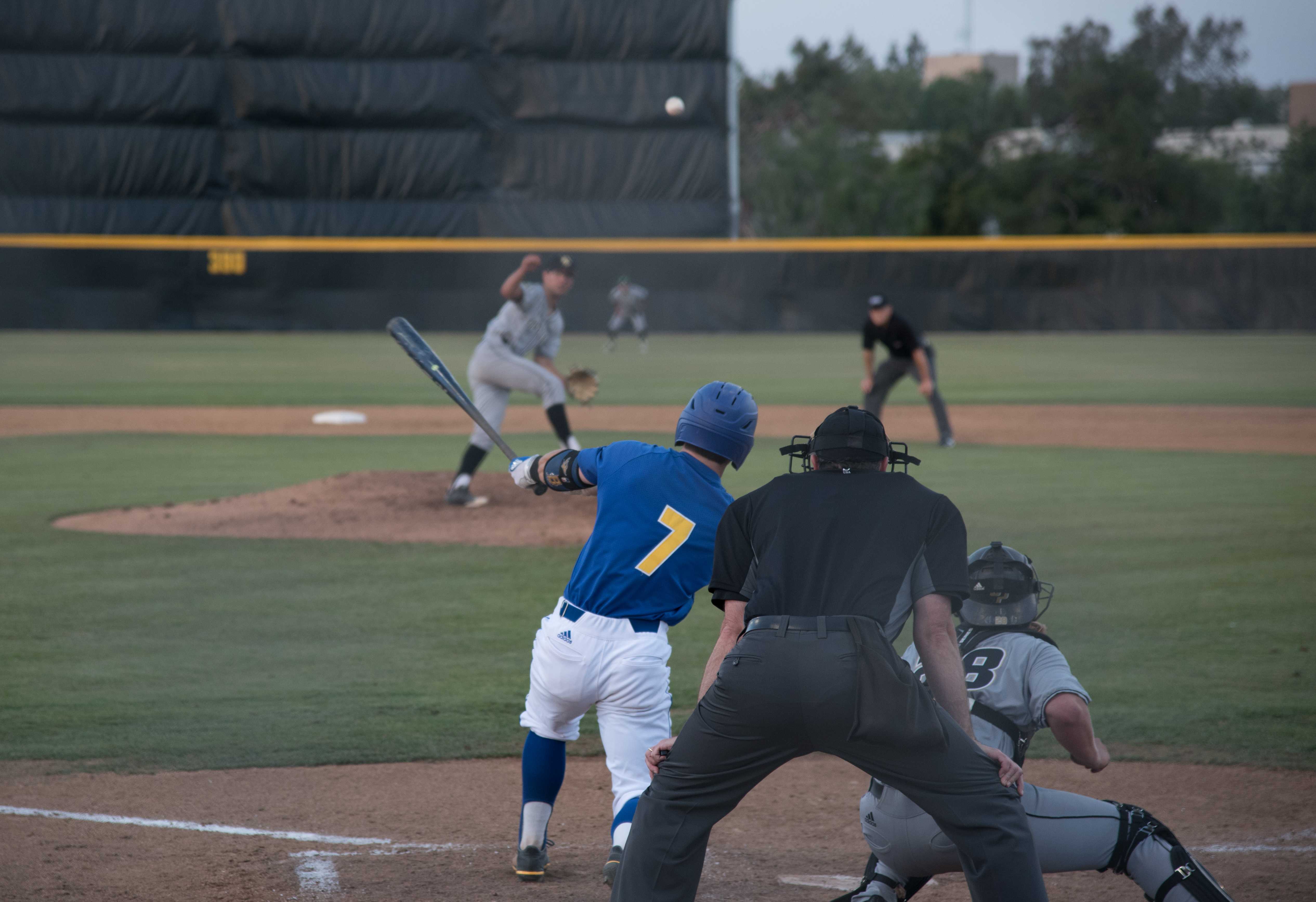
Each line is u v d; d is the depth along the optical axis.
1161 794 12.84
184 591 21.69
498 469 35.34
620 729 10.23
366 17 105.25
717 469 10.23
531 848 10.66
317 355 79.81
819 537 8.19
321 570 23.23
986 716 8.82
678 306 104.44
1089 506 29.77
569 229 108.06
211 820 12.14
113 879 10.63
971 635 9.37
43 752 14.05
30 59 102.56
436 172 107.12
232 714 15.45
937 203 190.50
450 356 78.75
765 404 54.19
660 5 106.31
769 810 12.71
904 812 8.57
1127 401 55.44
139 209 104.88
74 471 35.34
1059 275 102.81
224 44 104.50
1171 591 21.59
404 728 15.02
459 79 106.38
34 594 21.44
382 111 106.00
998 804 7.86
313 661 17.72
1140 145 182.88
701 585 10.26
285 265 101.69
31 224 103.75
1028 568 9.28
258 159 105.81
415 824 12.12
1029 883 7.78
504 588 21.95
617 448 10.41
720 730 8.03
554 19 105.94
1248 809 12.38
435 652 18.19
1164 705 15.73
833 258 103.69
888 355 79.00
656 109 107.06
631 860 8.32
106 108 103.56
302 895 10.33
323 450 39.94
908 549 8.10
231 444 41.56
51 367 70.44
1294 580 22.39
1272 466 36.62
